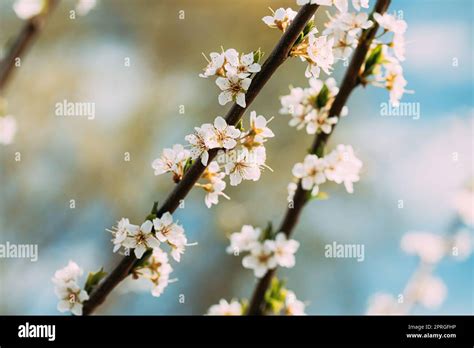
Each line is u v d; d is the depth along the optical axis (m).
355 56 1.80
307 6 1.43
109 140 7.12
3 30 6.23
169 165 1.54
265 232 1.92
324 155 1.88
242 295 7.63
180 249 1.54
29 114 6.96
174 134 7.38
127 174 7.03
